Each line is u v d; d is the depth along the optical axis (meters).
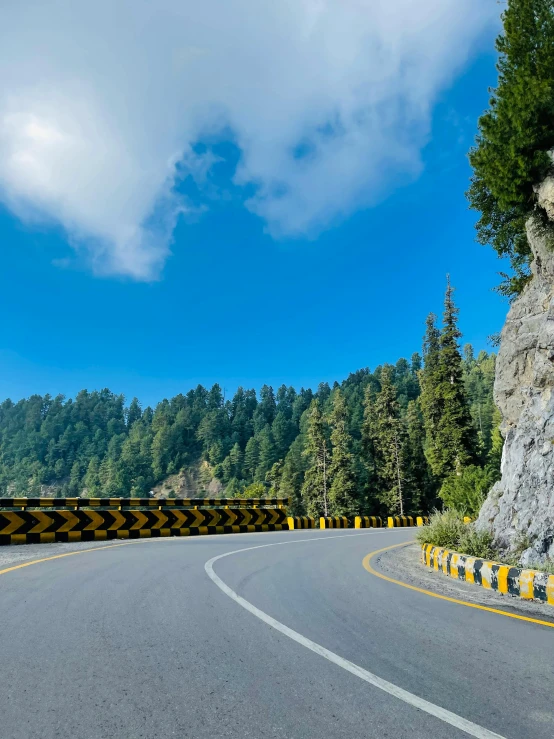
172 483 168.25
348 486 58.12
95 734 2.93
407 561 12.43
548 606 7.16
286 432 162.00
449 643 5.04
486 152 14.20
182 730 3.01
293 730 3.04
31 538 14.27
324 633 5.20
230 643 4.75
